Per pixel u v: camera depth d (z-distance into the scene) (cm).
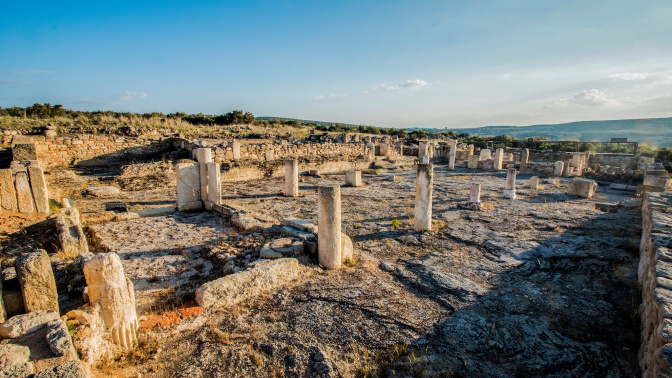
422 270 596
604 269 596
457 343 390
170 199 1188
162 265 580
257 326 413
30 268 333
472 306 473
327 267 576
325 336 397
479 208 1059
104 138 1827
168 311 430
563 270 597
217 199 945
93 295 347
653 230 518
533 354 372
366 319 434
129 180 1345
